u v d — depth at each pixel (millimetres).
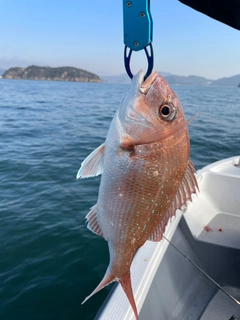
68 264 968
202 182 834
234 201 806
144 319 416
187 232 681
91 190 1503
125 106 308
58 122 3607
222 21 413
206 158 2252
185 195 315
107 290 871
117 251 320
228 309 600
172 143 296
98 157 326
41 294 853
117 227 315
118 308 387
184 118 303
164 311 495
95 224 333
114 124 317
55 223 1188
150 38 284
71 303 824
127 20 281
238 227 749
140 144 300
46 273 931
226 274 682
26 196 1431
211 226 753
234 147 2564
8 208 1308
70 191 1487
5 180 1639
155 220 313
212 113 4863
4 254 1015
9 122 3535
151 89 295
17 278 911
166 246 553
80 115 4277
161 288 503
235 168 915
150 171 301
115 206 312
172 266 566
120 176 308
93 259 990
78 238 1092
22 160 1998
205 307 599
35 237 1099
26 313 794
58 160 2004
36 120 3729
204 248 697
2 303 823
